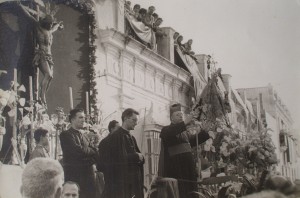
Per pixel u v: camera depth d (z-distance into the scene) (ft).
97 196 30.35
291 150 42.70
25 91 29.48
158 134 34.94
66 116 30.27
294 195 38.40
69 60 30.99
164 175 34.22
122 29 34.04
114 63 33.14
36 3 30.63
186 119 37.76
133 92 34.14
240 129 40.24
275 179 38.58
